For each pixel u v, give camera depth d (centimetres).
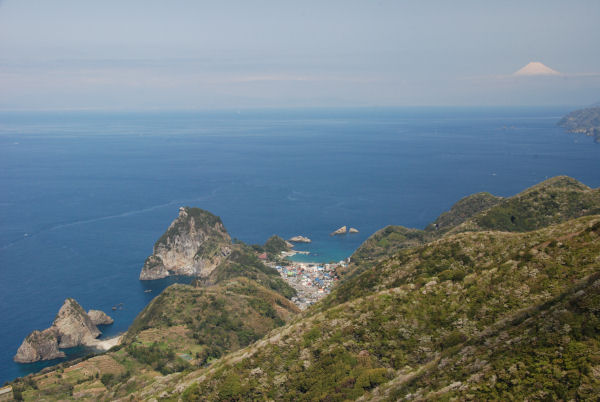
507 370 3123
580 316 3234
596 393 2666
